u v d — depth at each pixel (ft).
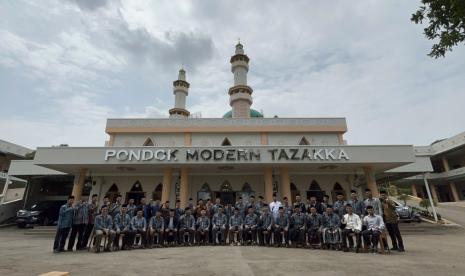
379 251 30.78
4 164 113.70
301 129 71.20
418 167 68.69
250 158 55.06
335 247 32.81
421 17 21.95
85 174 60.75
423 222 68.28
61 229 32.01
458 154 130.11
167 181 59.00
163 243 36.35
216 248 33.30
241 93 104.01
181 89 116.57
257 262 23.48
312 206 36.29
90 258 26.30
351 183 66.23
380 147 56.49
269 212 36.83
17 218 68.08
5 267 21.79
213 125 71.20
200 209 40.50
